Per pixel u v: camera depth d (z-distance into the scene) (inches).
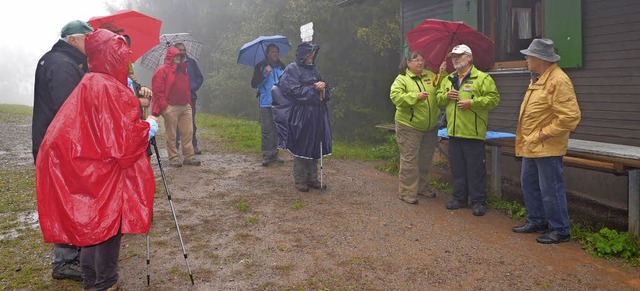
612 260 168.7
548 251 177.8
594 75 231.3
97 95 119.8
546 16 249.0
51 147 116.9
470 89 213.6
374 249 180.9
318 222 211.9
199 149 398.9
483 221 213.0
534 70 180.5
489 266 165.2
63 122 117.7
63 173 117.1
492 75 291.0
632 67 215.3
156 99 312.5
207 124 601.6
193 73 365.4
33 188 269.0
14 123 611.5
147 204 127.1
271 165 332.5
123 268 164.7
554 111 173.9
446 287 150.2
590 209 218.7
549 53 175.3
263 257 173.9
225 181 286.5
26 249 181.3
